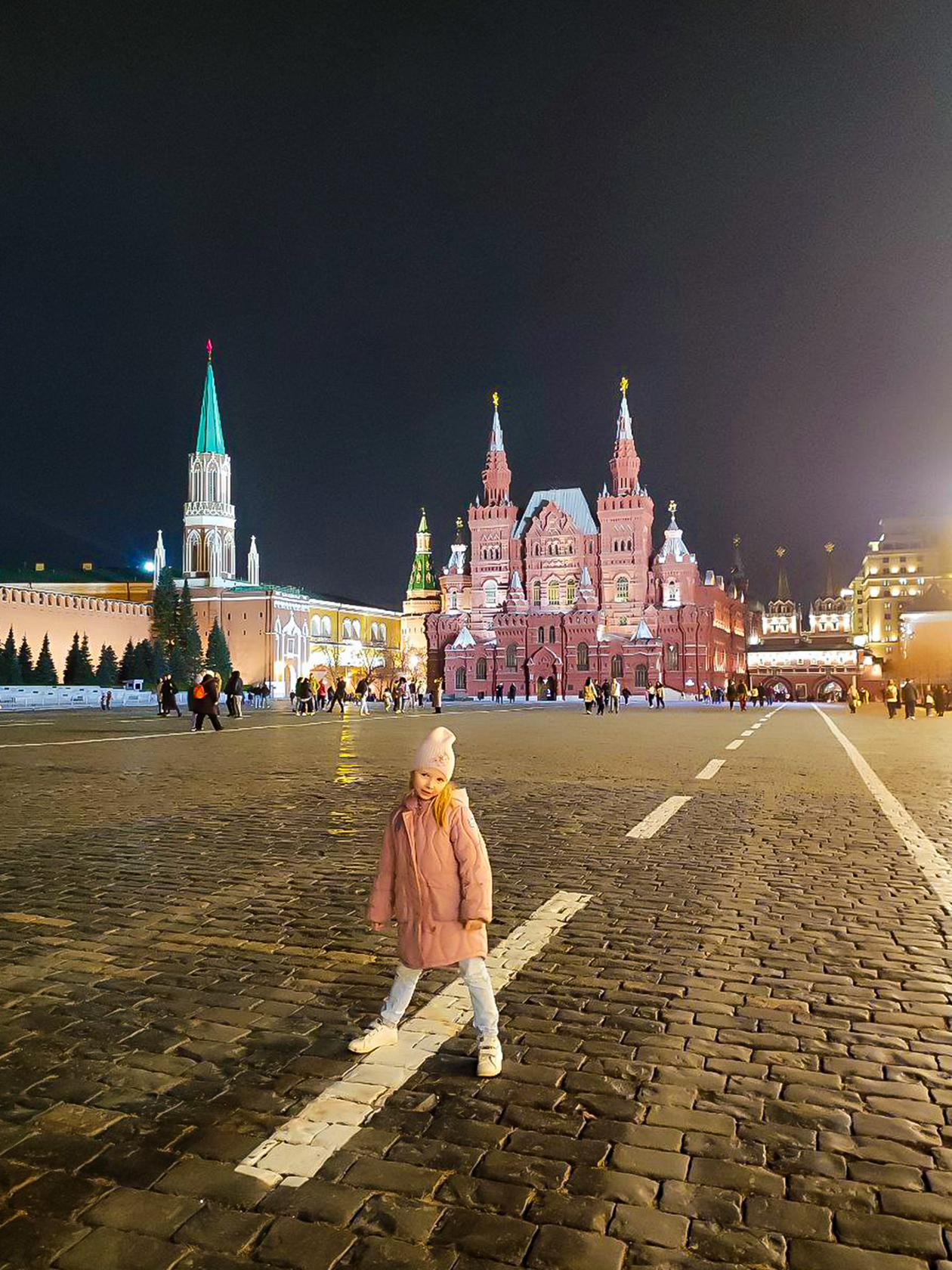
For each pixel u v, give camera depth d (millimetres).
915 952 6727
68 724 35750
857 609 189000
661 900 8156
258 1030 5223
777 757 22062
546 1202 3602
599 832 11500
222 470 141750
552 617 116312
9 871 9148
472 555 126688
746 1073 4734
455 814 4816
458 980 6105
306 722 38375
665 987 5973
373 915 4879
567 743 26453
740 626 142000
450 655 120500
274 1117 4242
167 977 6094
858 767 19625
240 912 7699
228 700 41438
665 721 42062
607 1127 4172
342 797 14398
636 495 119062
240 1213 3527
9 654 71438
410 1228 3443
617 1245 3344
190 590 118500
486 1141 4039
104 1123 4176
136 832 11281
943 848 10516
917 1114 4316
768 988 5977
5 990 5836
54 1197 3623
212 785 15891
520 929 7246
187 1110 4297
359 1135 4082
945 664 91562
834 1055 4953
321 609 128000
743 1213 3539
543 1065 4801
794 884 8789
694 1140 4066
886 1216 3527
